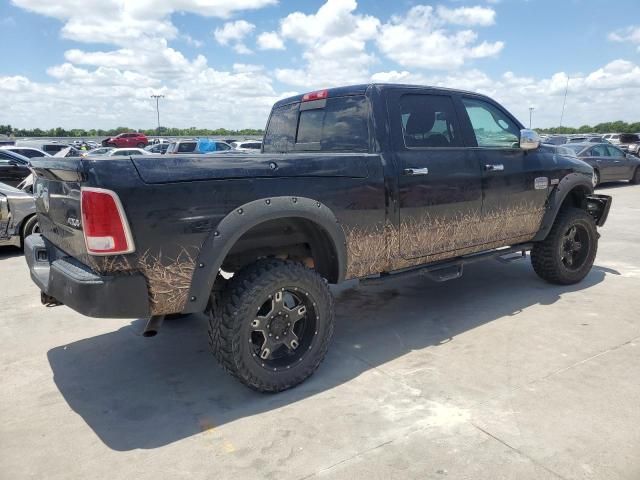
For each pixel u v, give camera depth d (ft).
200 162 9.32
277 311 10.41
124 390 11.03
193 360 12.53
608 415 9.34
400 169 12.31
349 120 13.06
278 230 11.41
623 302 15.74
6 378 11.70
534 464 8.02
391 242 12.37
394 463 8.16
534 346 12.55
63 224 9.91
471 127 14.40
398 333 13.83
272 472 8.07
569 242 17.29
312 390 10.73
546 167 15.98
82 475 8.14
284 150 15.48
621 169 55.16
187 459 8.50
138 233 8.73
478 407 9.76
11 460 8.57
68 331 14.61
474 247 14.49
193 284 9.39
